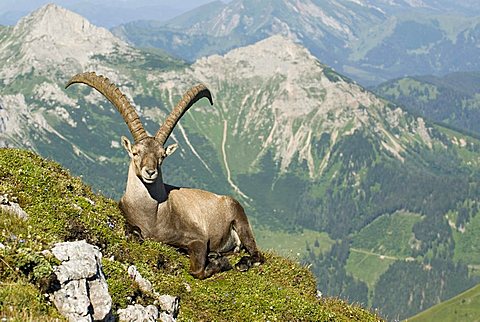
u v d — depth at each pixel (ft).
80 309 30.99
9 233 34.81
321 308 49.49
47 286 30.99
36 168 47.98
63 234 41.39
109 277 36.42
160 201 50.75
